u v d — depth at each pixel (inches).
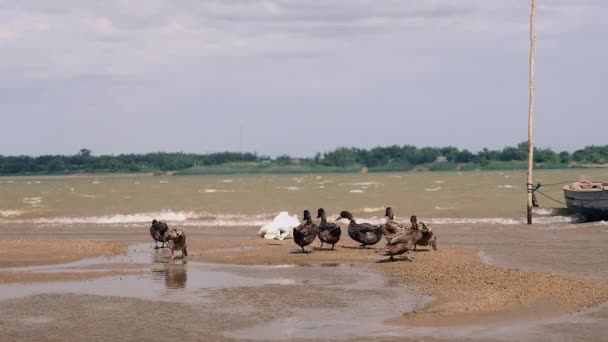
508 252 1043.9
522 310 608.4
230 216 1904.5
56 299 700.0
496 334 538.9
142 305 668.7
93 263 970.7
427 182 4667.8
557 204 2206.0
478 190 3255.4
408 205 2218.3
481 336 534.0
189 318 612.7
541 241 1193.4
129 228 1566.2
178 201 2564.0
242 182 5506.9
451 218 1768.0
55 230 1530.5
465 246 1128.8
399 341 523.5
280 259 988.6
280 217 1306.6
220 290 745.0
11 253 1079.0
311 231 1051.3
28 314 632.4
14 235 1429.6
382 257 992.9
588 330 546.6
